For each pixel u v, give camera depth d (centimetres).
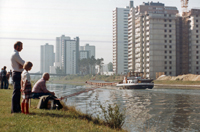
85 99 3634
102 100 3500
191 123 1730
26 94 984
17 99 1004
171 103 3145
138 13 14825
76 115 1150
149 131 1425
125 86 6625
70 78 19925
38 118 926
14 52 960
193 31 13738
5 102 1364
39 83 1345
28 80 977
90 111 2075
